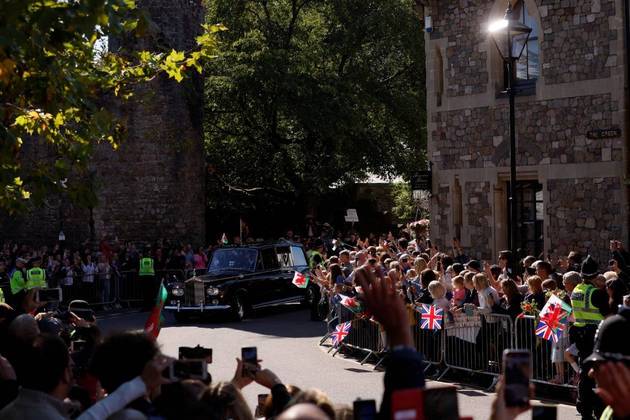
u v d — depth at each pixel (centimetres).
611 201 2286
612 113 2283
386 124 4678
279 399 598
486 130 2552
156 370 537
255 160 4550
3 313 905
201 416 457
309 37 4397
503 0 2495
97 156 3841
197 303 2575
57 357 583
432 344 1620
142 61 1216
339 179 4572
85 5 795
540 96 2425
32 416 567
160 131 3856
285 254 2820
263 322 2564
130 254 3284
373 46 4491
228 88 4100
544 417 403
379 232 5175
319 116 4025
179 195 3909
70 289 3016
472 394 1434
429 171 2697
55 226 4006
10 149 896
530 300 1453
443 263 1936
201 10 3956
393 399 320
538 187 2488
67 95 976
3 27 764
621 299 1205
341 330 1831
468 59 2591
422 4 2709
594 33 2314
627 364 423
